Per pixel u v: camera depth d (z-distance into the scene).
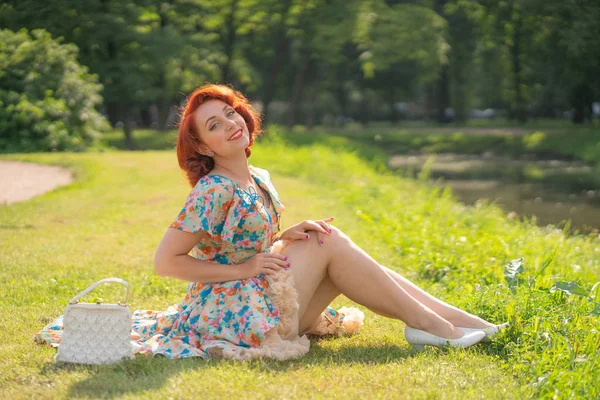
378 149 27.86
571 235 10.29
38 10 24.31
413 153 27.61
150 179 12.80
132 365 3.12
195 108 3.44
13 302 4.55
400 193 11.77
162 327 3.49
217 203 3.29
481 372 3.15
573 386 2.91
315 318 3.68
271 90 33.50
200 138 3.41
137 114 44.62
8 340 3.63
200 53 27.88
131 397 2.76
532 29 31.41
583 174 18.94
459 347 3.46
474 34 36.09
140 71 26.83
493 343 3.54
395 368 3.20
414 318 3.51
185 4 28.41
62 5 24.45
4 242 6.73
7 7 24.08
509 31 32.53
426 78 37.19
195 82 27.81
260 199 3.48
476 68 41.72
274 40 34.66
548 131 30.05
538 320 3.54
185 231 3.27
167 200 10.20
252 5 29.53
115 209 9.25
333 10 30.30
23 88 20.70
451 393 2.88
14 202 9.96
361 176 14.23
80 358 3.17
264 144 20.05
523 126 35.84
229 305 3.32
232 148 3.39
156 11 27.92
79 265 5.76
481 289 4.46
